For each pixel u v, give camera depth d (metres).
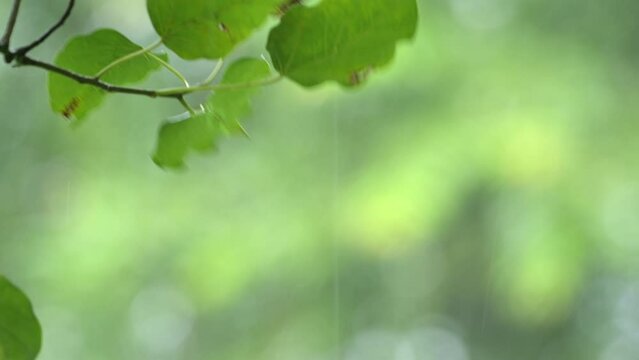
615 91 3.09
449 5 3.15
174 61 2.78
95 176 3.28
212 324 3.37
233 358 3.35
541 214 3.09
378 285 3.35
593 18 3.11
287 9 1.12
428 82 3.12
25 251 3.29
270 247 3.27
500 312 3.38
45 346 3.28
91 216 3.29
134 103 3.19
